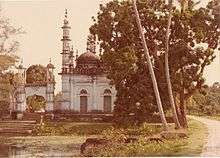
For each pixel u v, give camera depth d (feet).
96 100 110.11
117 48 85.97
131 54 83.46
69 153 72.74
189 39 84.17
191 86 84.53
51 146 80.18
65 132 91.66
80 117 95.25
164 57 84.28
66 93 109.60
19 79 102.47
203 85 84.74
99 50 87.15
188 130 80.48
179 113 83.87
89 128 90.84
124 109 85.20
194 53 83.76
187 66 84.58
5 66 88.53
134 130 80.07
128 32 84.74
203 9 83.92
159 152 66.23
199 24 83.71
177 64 84.17
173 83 83.51
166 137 73.00
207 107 91.66
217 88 87.04
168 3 84.28
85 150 70.59
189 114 91.97
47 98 107.86
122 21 84.43
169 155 65.21
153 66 84.74
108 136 73.10
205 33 83.82
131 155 67.05
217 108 91.50
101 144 71.31
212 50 83.20
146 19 84.43
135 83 85.20
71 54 110.83
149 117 84.43
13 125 96.27
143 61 84.58
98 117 93.40
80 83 110.11
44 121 96.58
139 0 84.28
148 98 83.71
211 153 63.31
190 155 63.10
